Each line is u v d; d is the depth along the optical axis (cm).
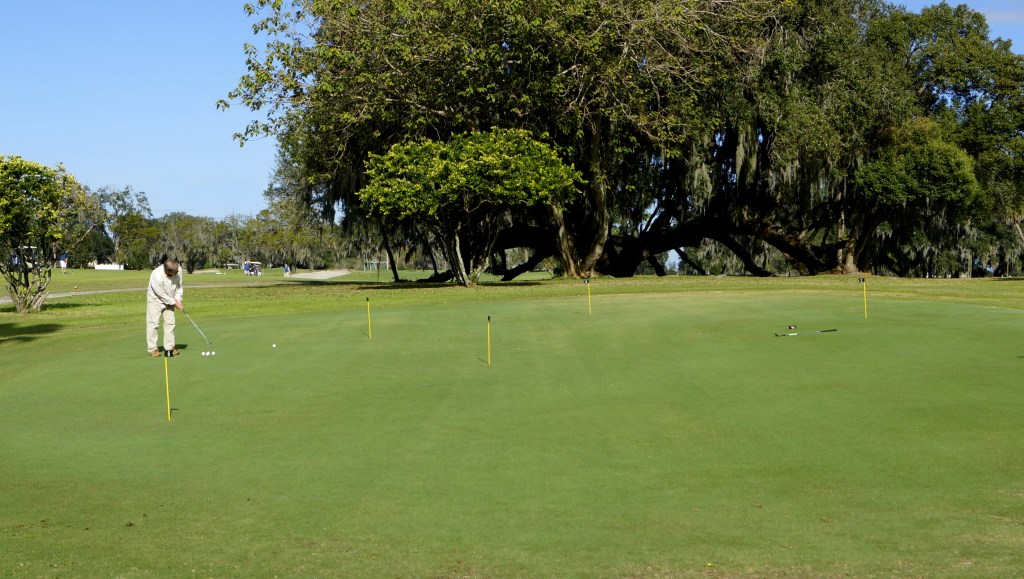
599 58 3728
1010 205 5453
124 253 13488
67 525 678
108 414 1096
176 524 677
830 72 4569
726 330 1706
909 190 4547
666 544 609
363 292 3647
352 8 3647
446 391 1194
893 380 1175
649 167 4647
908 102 4681
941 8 5284
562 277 4394
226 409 1109
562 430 962
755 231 5012
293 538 640
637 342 1592
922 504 682
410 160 3534
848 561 568
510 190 3444
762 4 4125
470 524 662
